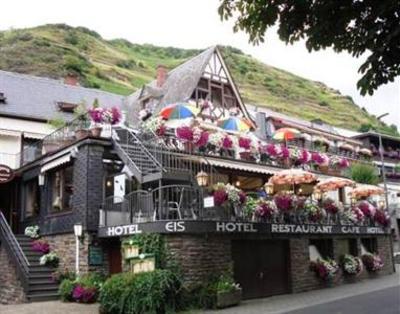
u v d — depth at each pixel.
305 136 33.97
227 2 7.34
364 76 6.21
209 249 15.49
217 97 28.67
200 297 14.55
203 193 16.06
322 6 6.31
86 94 32.81
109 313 13.81
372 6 5.98
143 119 27.70
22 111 27.34
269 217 17.66
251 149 22.98
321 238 20.86
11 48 74.00
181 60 132.38
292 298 16.97
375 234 24.39
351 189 26.22
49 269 18.31
